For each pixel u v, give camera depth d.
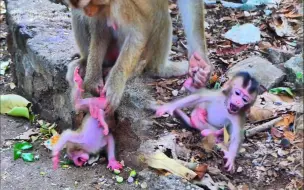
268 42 2.77
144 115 2.41
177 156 2.33
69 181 2.35
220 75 2.59
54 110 2.56
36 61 2.57
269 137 2.38
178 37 2.84
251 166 2.30
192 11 2.47
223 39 2.79
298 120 2.24
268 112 2.43
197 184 2.26
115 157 2.37
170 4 3.05
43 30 2.66
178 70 2.58
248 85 2.25
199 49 2.47
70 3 2.31
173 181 2.25
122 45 2.43
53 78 2.52
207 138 2.33
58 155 2.36
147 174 2.30
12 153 2.48
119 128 2.39
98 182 2.33
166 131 2.39
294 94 2.49
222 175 2.28
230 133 2.29
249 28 2.82
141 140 2.37
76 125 2.44
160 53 2.53
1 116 2.64
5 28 3.09
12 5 2.80
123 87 2.37
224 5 2.98
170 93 2.52
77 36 2.49
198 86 2.37
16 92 2.74
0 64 2.88
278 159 2.31
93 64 2.42
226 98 2.29
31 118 2.61
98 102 2.35
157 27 2.47
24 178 2.38
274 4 2.95
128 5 2.36
